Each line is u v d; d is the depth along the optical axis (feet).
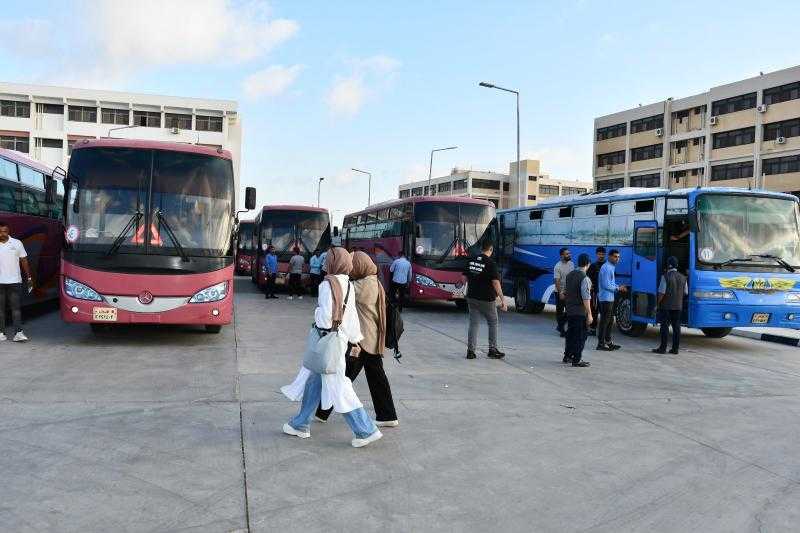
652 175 191.31
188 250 33.40
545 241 59.26
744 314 40.55
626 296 47.09
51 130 184.24
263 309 57.93
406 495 14.49
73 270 32.12
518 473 16.30
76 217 32.71
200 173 34.96
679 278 38.63
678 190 42.63
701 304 39.99
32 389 23.03
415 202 63.10
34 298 44.88
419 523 13.03
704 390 28.17
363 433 17.66
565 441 19.29
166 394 23.02
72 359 29.27
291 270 72.43
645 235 45.01
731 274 40.45
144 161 34.27
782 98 152.56
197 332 39.60
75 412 20.17
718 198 41.06
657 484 15.90
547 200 59.77
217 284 33.91
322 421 20.18
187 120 193.88
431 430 19.81
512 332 47.01
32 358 29.17
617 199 48.60
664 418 22.71
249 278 126.41
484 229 63.26
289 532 12.32
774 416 23.53
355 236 94.53
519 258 64.28
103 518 12.58
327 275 18.24
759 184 156.56
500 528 12.98
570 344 33.24
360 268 19.26
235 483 14.73
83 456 16.12
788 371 34.09
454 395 24.84
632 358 36.68
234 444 17.53
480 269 33.50
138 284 32.42
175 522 12.53
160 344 34.47
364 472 15.84
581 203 53.57
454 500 14.33
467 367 31.24
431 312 61.77
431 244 61.87
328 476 15.46
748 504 14.79
